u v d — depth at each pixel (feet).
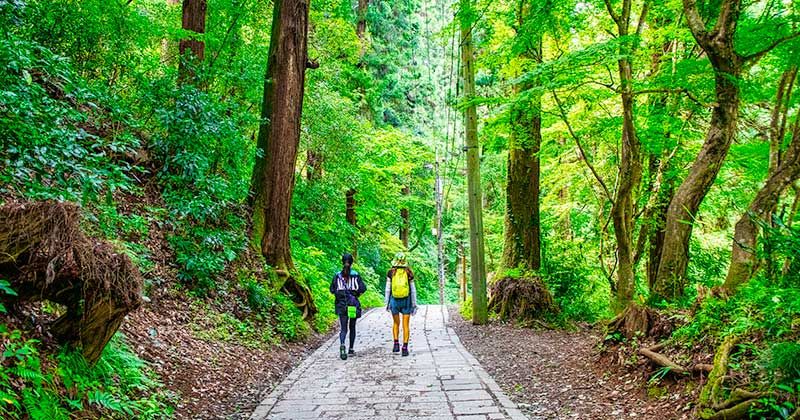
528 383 19.10
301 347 28.12
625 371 17.44
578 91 28.84
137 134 26.66
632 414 14.32
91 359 12.11
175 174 25.81
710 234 43.14
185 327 20.58
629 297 28.84
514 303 37.50
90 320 11.53
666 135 30.81
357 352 26.03
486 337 31.07
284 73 34.14
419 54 77.71
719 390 12.30
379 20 67.67
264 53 39.47
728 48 19.04
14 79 14.02
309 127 47.62
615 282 40.37
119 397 12.30
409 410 15.43
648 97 32.37
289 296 32.81
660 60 29.86
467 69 36.35
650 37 27.40
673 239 21.25
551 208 53.36
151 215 25.41
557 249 43.39
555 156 42.91
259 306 28.35
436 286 103.45
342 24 52.06
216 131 23.21
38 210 10.50
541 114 34.58
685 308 18.81
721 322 15.05
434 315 44.86
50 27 20.56
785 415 10.71
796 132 18.65
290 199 34.91
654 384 15.43
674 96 29.66
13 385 9.48
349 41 52.95
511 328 34.35
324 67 52.60
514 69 32.68
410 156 69.05
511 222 41.50
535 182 41.19
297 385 18.69
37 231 10.32
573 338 29.84
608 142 36.99
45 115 14.78
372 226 73.87
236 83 34.04
